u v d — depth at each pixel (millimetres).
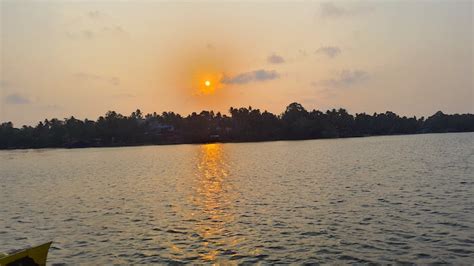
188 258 26719
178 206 44375
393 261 24859
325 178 64125
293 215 37562
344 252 26781
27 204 49625
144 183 67438
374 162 90625
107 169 101375
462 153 107938
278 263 25328
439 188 48906
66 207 46312
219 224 35312
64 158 164500
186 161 124812
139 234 32875
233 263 25547
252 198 47812
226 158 133500
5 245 31453
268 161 109688
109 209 43906
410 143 184125
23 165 127312
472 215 34500
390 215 35812
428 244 27562
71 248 29719
